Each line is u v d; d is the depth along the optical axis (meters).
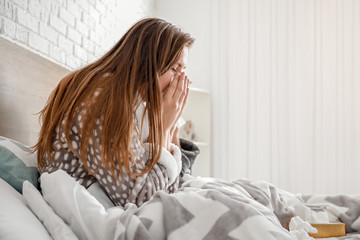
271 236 0.72
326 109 3.47
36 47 1.67
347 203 1.27
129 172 0.98
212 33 3.78
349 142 3.40
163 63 1.17
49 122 1.13
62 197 0.87
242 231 0.75
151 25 1.21
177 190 1.18
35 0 1.65
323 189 3.43
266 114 3.59
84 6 2.17
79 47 2.13
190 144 1.52
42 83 1.59
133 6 3.12
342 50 3.47
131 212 0.82
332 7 3.52
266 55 3.63
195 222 0.79
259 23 3.67
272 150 3.55
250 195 1.28
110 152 0.99
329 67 3.49
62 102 1.11
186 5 3.89
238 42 3.70
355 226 1.20
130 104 1.03
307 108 3.51
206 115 3.60
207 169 3.53
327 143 3.45
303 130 3.51
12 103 1.36
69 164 1.07
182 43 1.22
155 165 1.07
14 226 0.74
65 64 1.97
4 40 1.31
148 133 1.13
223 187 1.20
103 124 1.00
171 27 1.25
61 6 1.90
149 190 1.02
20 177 1.04
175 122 1.23
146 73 1.11
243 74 3.66
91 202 0.87
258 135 3.59
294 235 0.90
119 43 1.21
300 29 3.58
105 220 0.81
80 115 1.05
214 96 3.71
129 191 1.01
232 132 3.63
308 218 1.15
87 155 1.02
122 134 0.99
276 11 3.64
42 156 1.10
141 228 0.76
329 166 3.43
